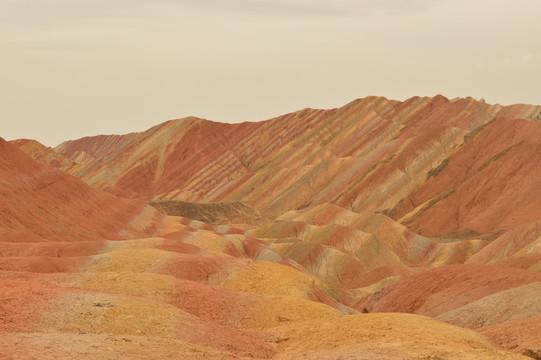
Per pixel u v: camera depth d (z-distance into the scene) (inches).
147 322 1651.1
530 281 2942.9
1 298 1700.3
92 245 3612.2
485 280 3137.3
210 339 1638.8
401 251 7190.0
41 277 2455.7
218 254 3809.1
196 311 2144.4
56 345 1237.7
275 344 1744.6
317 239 7229.3
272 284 2881.4
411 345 1480.1
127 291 2239.2
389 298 3722.9
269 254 5364.2
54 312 1630.2
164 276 2449.6
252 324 2102.6
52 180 5162.4
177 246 3742.6
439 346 1475.1
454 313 2743.6
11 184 4500.5
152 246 3683.6
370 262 6501.0
